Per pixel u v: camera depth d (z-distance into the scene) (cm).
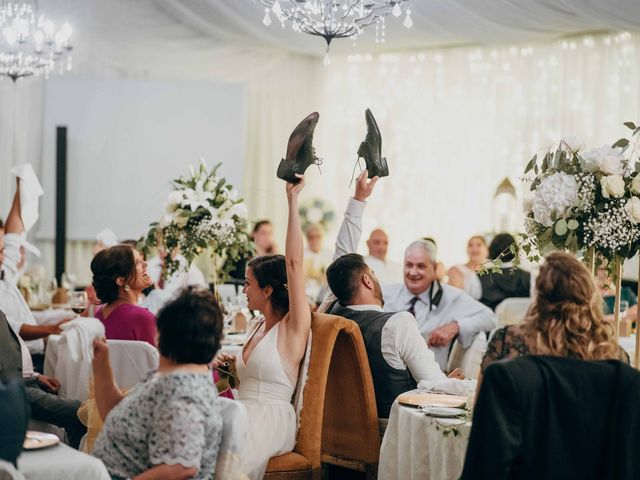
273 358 387
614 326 388
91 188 957
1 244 498
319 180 1034
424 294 600
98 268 437
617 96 844
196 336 281
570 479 270
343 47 972
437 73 985
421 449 350
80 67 947
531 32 838
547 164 388
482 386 269
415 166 1002
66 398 478
